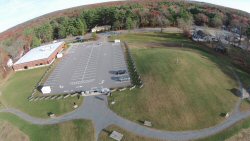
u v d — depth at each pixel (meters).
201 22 165.75
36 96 83.62
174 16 164.12
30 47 147.88
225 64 94.50
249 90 75.69
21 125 69.62
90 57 113.00
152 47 120.06
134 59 101.56
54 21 181.88
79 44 138.25
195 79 80.12
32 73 106.12
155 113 66.19
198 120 63.28
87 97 77.00
